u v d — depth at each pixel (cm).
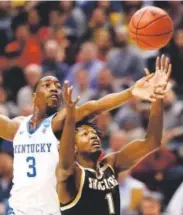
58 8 2192
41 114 1002
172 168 1543
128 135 1636
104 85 1827
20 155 997
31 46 2083
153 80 936
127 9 2177
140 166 1543
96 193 952
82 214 946
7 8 2205
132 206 1471
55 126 984
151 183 1536
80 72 1830
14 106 1872
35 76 1883
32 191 983
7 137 1015
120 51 1934
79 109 959
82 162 963
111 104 951
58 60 2000
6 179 1538
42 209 980
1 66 2058
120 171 995
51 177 978
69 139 907
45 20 2170
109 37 2031
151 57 1952
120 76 1923
